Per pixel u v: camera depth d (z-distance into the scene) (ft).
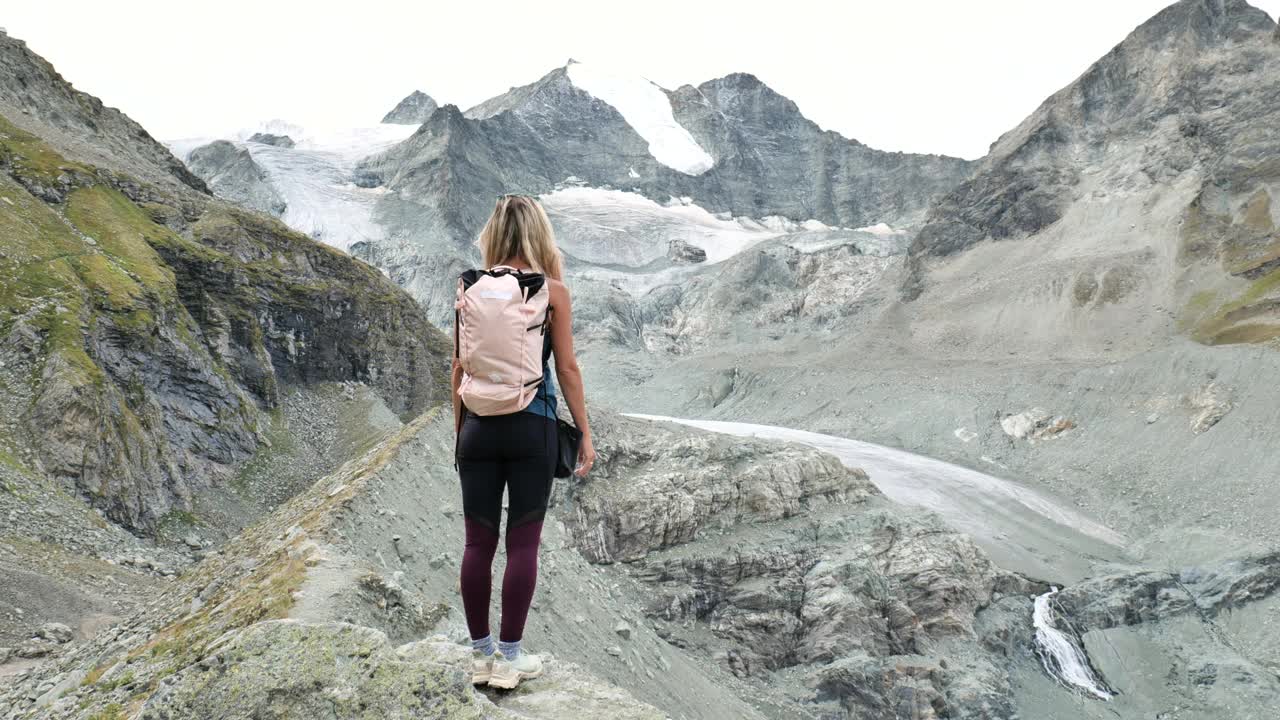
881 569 225.56
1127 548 339.16
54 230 182.09
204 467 171.63
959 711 198.90
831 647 200.13
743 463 234.99
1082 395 487.61
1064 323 592.60
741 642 196.95
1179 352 476.95
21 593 82.38
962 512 372.58
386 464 60.23
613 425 234.79
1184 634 263.08
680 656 110.11
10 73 295.07
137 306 173.88
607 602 93.25
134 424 146.41
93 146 298.76
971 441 492.13
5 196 182.29
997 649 231.09
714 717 92.32
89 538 111.34
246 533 59.06
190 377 181.27
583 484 211.41
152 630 34.27
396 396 285.43
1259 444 379.35
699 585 201.05
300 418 230.89
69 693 30.17
